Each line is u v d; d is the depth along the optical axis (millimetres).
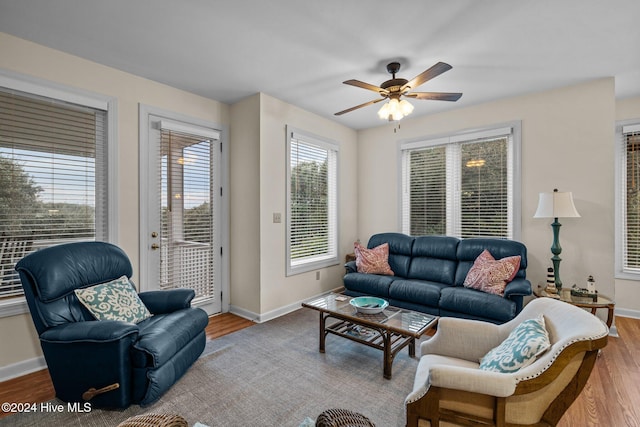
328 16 2051
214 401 1936
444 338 1750
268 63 2699
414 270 3752
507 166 3619
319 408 1873
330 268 4383
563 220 3242
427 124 4172
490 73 2887
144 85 2979
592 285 2861
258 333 3033
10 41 2240
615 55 2553
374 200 4715
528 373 1160
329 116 4199
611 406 1881
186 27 2168
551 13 2000
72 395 1878
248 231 3510
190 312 2346
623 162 3574
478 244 3439
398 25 2145
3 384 2143
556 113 3268
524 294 2709
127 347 1838
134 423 1110
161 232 3092
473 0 1885
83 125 2633
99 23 2111
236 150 3648
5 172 2271
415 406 1293
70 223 2559
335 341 2840
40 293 1896
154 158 3049
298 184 3934
